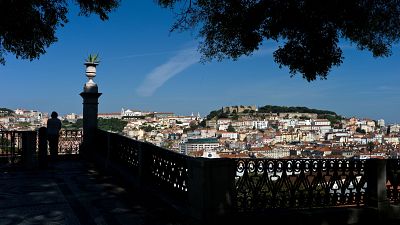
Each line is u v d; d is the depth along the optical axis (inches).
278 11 289.9
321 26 302.5
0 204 301.3
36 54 481.1
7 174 443.8
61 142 601.6
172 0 363.3
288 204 268.5
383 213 283.7
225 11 329.1
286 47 316.5
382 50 386.0
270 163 263.9
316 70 313.3
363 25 311.6
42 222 254.7
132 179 369.1
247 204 255.8
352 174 289.7
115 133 462.0
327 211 269.1
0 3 402.6
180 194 274.4
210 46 374.0
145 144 343.3
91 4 449.7
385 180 288.7
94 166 511.5
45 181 402.0
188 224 247.4
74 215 272.7
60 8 461.7
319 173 279.7
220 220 237.5
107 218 266.4
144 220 261.6
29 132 483.5
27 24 428.5
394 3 342.0
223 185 240.1
